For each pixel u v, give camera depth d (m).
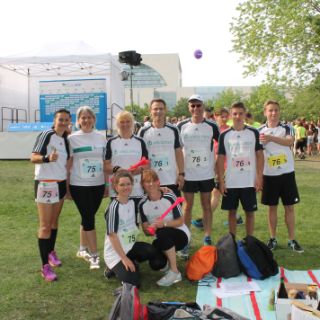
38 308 3.64
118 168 4.52
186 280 4.32
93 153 4.52
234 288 4.04
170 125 4.99
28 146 16.39
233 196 5.04
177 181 5.08
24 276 4.39
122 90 21.69
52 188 4.28
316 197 8.82
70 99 18.80
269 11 19.88
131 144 4.62
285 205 5.27
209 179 5.27
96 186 4.59
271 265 4.33
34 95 21.55
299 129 19.06
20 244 5.56
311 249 5.31
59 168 4.34
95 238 4.67
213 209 6.55
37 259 4.95
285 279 4.25
